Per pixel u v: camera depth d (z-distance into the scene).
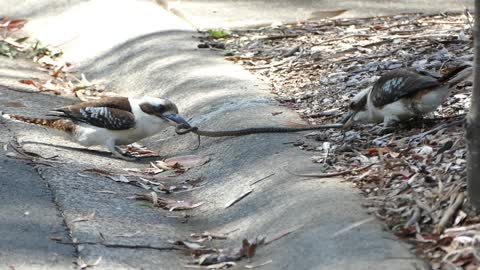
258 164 10.95
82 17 18.84
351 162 10.49
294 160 10.70
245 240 9.03
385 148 10.59
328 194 9.56
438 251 8.24
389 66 13.90
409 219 8.84
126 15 18.48
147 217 10.18
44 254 8.92
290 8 18.80
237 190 10.59
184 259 9.13
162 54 16.06
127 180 11.32
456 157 9.82
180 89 14.38
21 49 17.86
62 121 12.55
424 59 13.84
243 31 17.41
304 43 16.16
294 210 9.42
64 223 9.73
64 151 12.32
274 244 8.98
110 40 17.45
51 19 19.08
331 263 8.20
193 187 11.20
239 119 12.54
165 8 19.14
